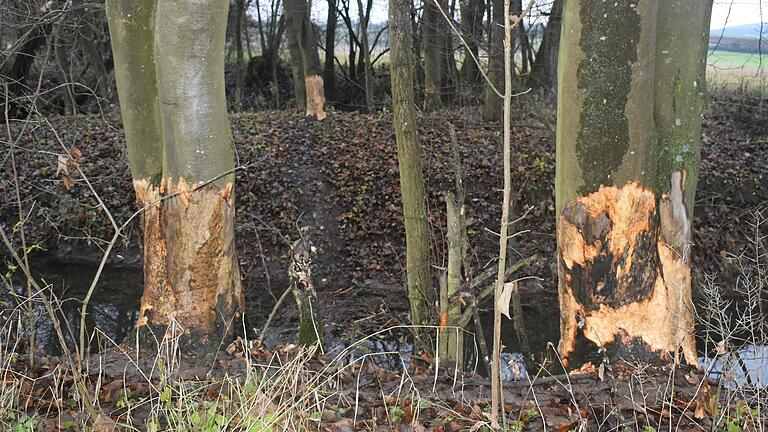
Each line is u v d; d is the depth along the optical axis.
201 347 6.16
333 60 28.34
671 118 5.43
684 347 5.50
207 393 4.47
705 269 12.43
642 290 5.46
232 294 6.42
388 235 13.99
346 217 14.33
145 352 6.11
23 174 14.29
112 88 21.89
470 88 18.48
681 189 5.44
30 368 4.99
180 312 6.18
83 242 13.80
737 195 14.07
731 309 10.66
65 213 13.83
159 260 6.25
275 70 25.72
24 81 15.23
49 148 15.12
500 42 13.77
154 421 3.73
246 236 13.77
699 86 5.45
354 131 17.02
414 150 7.65
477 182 14.62
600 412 4.62
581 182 5.41
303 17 18.05
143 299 6.43
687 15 5.31
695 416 4.45
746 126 16.50
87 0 13.02
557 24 16.55
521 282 12.32
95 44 19.55
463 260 7.29
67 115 17.78
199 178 5.97
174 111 5.83
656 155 5.44
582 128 5.30
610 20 5.04
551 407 4.68
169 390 3.84
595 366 5.54
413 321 7.70
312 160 15.72
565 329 5.79
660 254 5.52
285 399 4.11
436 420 4.38
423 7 17.05
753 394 4.65
